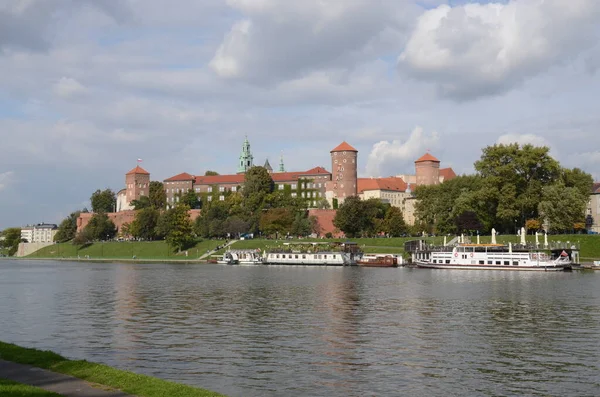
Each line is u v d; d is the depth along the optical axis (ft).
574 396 114.62
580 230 564.30
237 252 588.91
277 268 497.87
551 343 159.43
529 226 494.59
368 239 612.70
